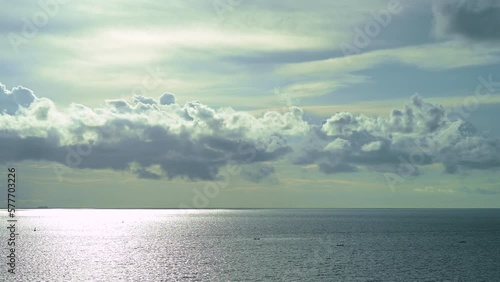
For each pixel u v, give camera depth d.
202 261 131.50
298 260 131.88
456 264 124.00
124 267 121.38
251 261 130.50
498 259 134.12
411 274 108.81
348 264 123.75
